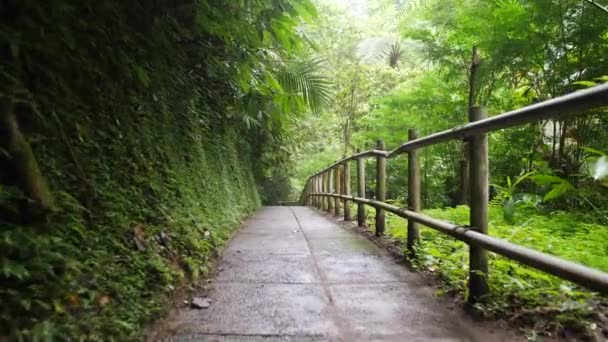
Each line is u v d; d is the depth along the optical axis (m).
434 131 6.96
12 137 1.49
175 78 3.77
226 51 4.30
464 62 5.86
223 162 5.52
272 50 5.34
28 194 1.52
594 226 3.22
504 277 2.17
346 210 6.01
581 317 1.76
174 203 2.98
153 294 1.93
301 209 9.40
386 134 8.29
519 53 4.54
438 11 5.50
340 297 2.29
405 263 3.06
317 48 4.20
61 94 2.06
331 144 15.27
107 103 2.46
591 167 2.24
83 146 2.12
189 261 2.50
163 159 3.13
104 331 1.49
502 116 1.74
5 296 1.31
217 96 5.43
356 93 13.36
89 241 1.82
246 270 2.88
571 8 3.96
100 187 2.12
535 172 3.52
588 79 3.91
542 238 2.83
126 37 2.71
